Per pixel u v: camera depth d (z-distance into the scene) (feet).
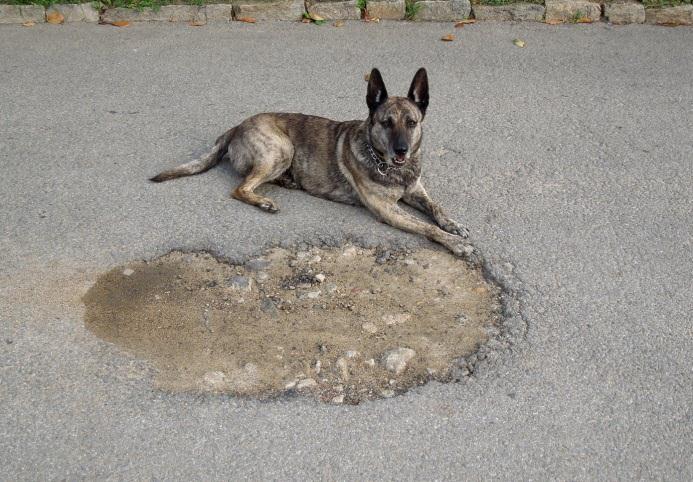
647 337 11.34
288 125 13.53
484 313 11.61
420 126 12.96
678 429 10.46
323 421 10.43
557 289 11.92
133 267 12.00
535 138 14.70
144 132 14.56
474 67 16.56
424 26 17.87
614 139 14.70
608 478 10.06
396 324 11.43
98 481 9.90
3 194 13.10
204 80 15.96
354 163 12.91
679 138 14.75
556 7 18.07
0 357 10.85
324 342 11.18
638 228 12.89
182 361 10.92
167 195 13.20
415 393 10.72
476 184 13.67
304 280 11.94
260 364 10.93
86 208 12.91
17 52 16.60
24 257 12.07
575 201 13.35
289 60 16.61
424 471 10.06
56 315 11.34
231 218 12.80
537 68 16.57
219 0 17.99
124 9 17.76
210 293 11.70
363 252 12.42
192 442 10.22
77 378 10.70
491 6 18.10
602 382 10.86
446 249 12.50
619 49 17.22
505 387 10.78
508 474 10.06
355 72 16.28
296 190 13.60
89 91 15.56
